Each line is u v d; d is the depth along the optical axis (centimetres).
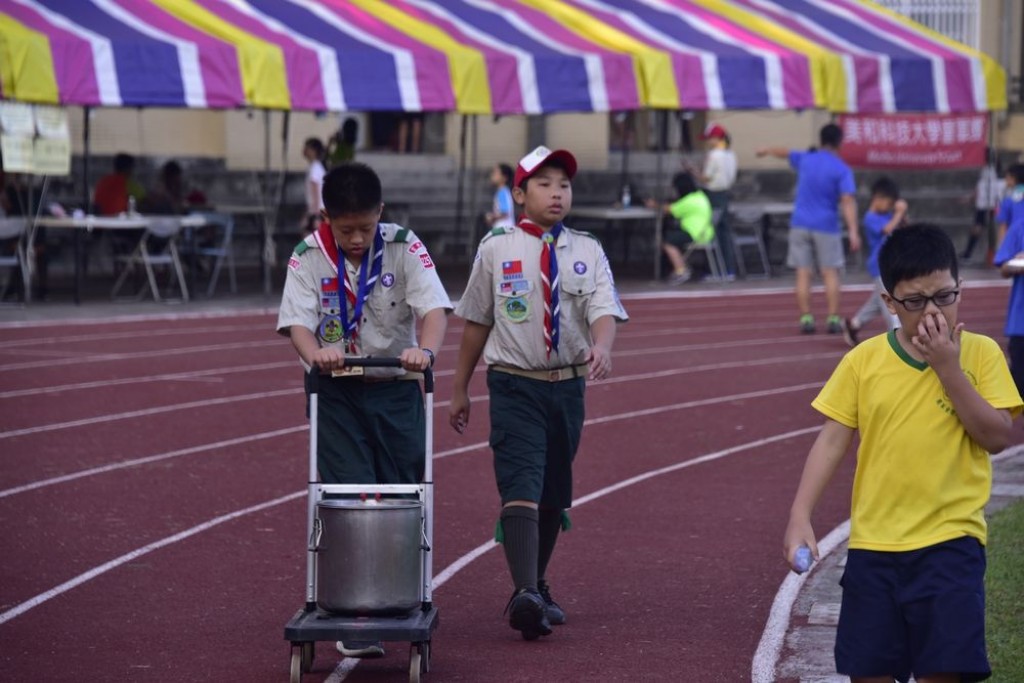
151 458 2195
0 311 4019
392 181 5844
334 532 1184
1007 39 6625
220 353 3316
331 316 1295
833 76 4769
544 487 1386
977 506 941
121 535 1753
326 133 5928
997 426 924
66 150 3888
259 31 4084
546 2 4888
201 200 4988
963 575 922
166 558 1653
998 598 1391
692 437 2375
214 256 4941
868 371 961
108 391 2794
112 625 1411
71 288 4638
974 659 902
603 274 1356
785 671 1265
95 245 5206
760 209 5375
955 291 921
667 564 1627
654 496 1958
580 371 1373
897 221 3347
